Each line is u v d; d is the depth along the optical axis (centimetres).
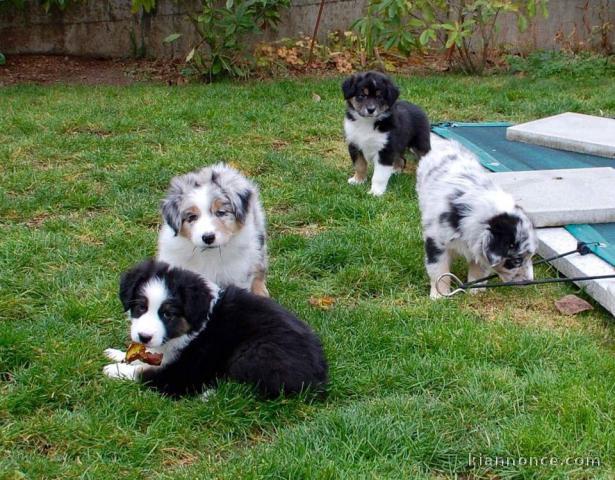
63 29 500
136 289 185
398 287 234
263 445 175
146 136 334
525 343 205
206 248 210
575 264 231
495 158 310
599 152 311
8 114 358
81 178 294
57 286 226
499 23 509
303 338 187
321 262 244
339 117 367
